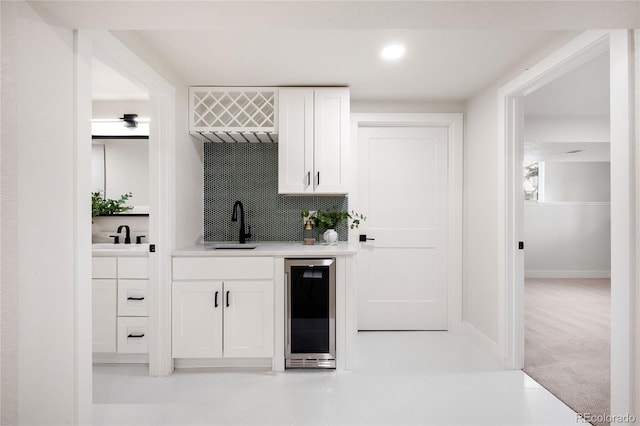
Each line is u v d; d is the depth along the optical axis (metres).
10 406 1.11
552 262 6.29
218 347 2.52
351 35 2.05
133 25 1.34
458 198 3.33
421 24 1.33
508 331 2.57
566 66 2.04
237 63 2.44
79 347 1.42
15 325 1.12
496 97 2.71
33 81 1.19
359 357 2.79
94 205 3.20
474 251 3.12
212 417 1.97
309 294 2.53
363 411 2.02
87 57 1.48
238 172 3.30
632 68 1.46
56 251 1.31
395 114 3.29
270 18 1.28
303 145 2.85
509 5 1.17
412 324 3.44
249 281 2.52
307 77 2.69
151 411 2.03
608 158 5.57
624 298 1.48
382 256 3.44
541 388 2.29
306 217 3.17
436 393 2.22
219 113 3.06
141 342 2.64
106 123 3.27
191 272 2.51
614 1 1.14
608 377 2.43
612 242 1.54
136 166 3.27
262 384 2.35
